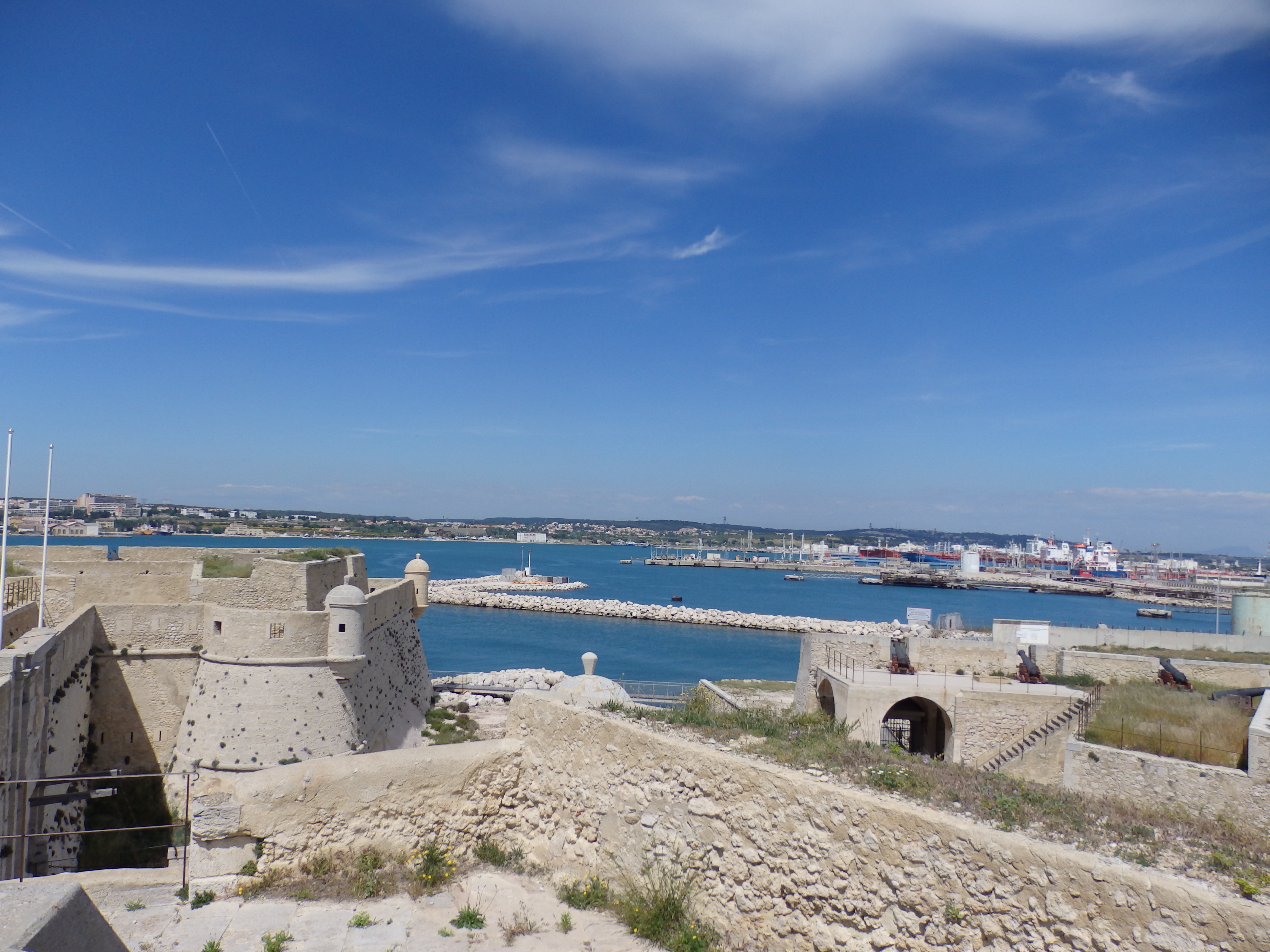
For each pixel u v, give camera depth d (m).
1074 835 10.94
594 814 14.99
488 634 128.62
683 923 12.79
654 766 14.15
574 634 130.38
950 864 10.59
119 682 34.06
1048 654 37.28
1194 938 8.83
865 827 11.39
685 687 77.12
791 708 40.75
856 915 11.29
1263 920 8.43
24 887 6.68
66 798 21.14
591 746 15.27
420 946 12.02
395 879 14.23
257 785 13.98
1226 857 10.36
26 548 42.25
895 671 36.84
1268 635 43.88
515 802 16.34
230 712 32.75
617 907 13.69
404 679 46.94
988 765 30.39
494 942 12.24
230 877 13.57
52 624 33.50
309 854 14.12
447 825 15.49
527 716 16.70
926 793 12.27
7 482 24.92
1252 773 20.69
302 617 34.22
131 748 33.69
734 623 144.50
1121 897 9.37
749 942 12.38
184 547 45.94
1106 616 189.88
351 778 14.62
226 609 34.09
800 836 12.02
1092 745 24.61
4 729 19.58
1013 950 9.97
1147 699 29.48
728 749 14.09
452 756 15.73
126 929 12.09
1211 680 33.91
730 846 12.87
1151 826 11.55
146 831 30.83
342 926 12.48
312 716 33.53
